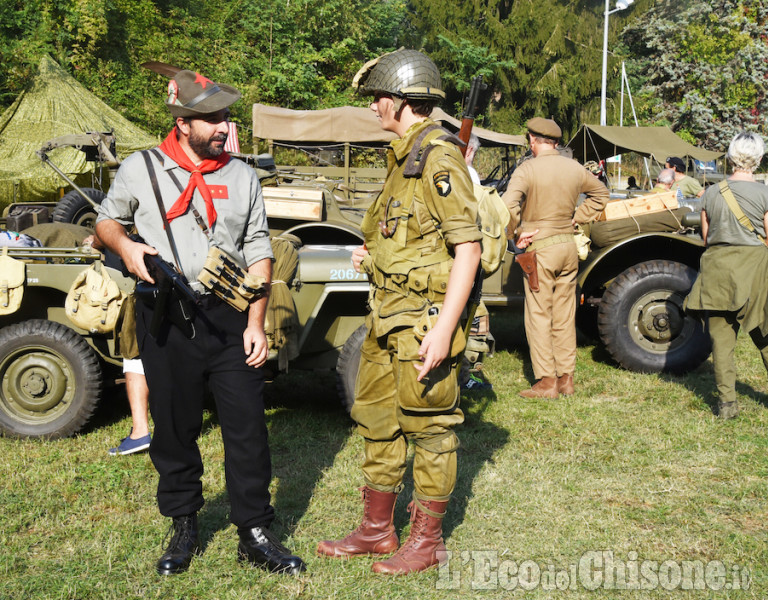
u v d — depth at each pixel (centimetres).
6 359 480
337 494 395
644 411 549
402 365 291
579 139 1130
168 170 301
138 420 461
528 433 498
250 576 306
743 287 502
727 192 511
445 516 366
